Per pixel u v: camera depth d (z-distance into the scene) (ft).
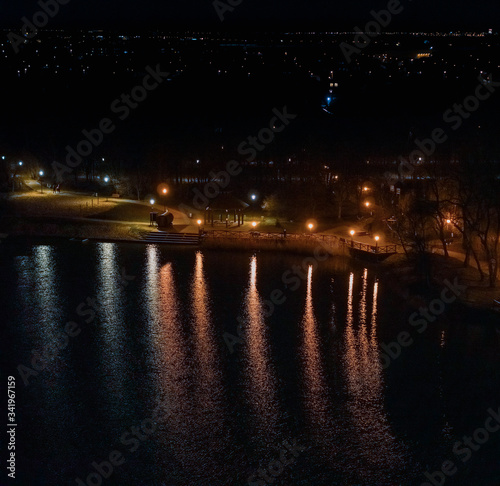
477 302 161.99
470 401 113.19
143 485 88.48
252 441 99.66
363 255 220.84
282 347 138.00
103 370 123.95
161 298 172.14
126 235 255.70
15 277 190.19
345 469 92.94
